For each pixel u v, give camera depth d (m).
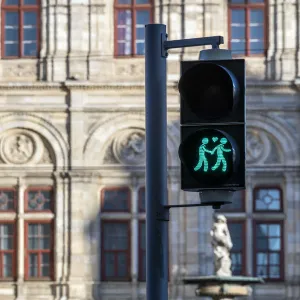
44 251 74.56
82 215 74.44
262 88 74.75
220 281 65.56
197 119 22.44
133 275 74.19
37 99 75.19
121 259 74.50
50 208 74.88
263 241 74.50
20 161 75.06
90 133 74.81
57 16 75.75
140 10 75.81
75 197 74.50
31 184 75.12
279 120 74.69
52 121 75.00
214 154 22.00
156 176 24.00
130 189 74.88
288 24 75.56
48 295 74.06
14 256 74.69
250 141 74.88
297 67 75.25
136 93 75.12
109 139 75.00
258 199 74.69
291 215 74.38
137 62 75.44
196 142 22.09
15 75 75.56
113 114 74.88
